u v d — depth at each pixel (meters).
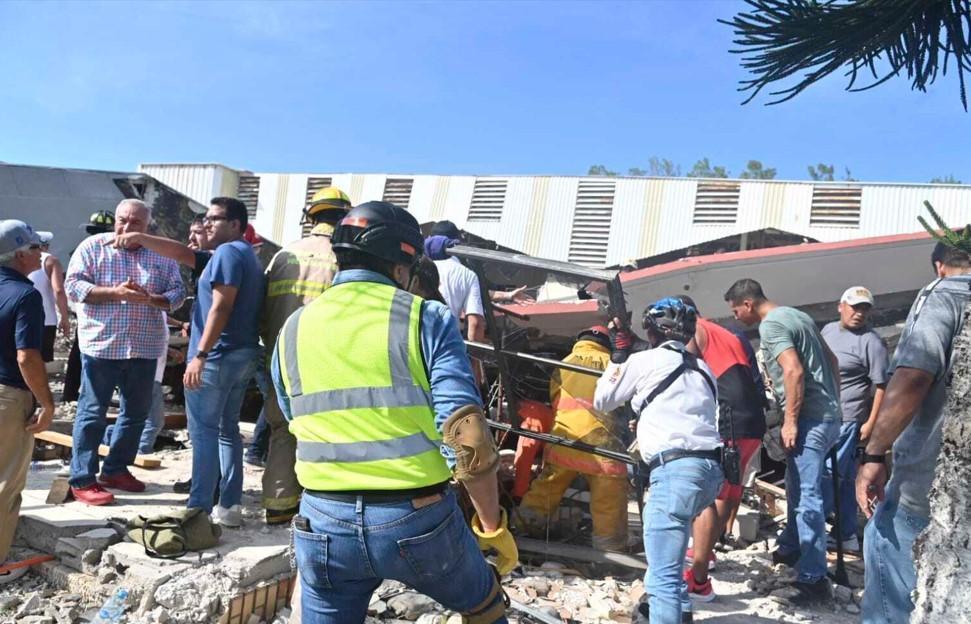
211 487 4.43
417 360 2.39
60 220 9.93
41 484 5.40
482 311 5.30
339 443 2.35
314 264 4.61
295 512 4.76
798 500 4.93
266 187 14.85
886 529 3.08
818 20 2.83
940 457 2.41
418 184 14.00
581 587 4.64
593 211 12.91
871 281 8.09
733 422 5.04
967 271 4.38
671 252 12.56
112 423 6.95
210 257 4.98
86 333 4.92
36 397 4.05
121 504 4.90
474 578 2.48
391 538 2.31
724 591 4.91
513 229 13.26
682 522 3.79
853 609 4.72
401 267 2.63
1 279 4.02
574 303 5.22
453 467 2.34
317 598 2.48
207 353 4.34
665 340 4.09
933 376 2.94
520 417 5.20
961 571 2.27
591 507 5.02
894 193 11.43
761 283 7.99
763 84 3.04
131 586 3.87
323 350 2.43
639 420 4.02
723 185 12.35
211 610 3.82
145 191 10.78
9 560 4.29
